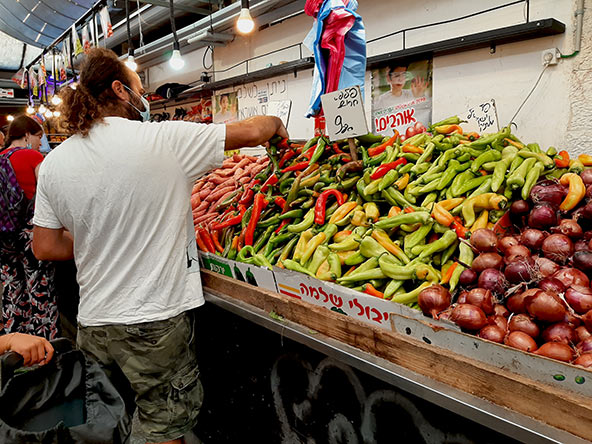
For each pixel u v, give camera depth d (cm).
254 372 208
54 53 709
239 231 238
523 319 124
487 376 114
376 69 377
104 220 165
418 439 141
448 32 327
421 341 131
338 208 204
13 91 1156
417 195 189
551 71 269
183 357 186
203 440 257
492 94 301
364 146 245
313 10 210
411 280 163
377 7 377
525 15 279
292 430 193
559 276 134
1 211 306
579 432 98
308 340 163
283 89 493
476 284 150
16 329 337
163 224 170
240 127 194
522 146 204
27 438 84
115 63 177
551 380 104
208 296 219
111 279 171
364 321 149
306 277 167
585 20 251
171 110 717
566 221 152
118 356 176
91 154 163
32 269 321
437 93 334
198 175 180
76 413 105
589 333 117
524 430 104
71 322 362
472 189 185
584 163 191
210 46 577
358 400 158
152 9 565
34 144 371
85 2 554
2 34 971
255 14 438
